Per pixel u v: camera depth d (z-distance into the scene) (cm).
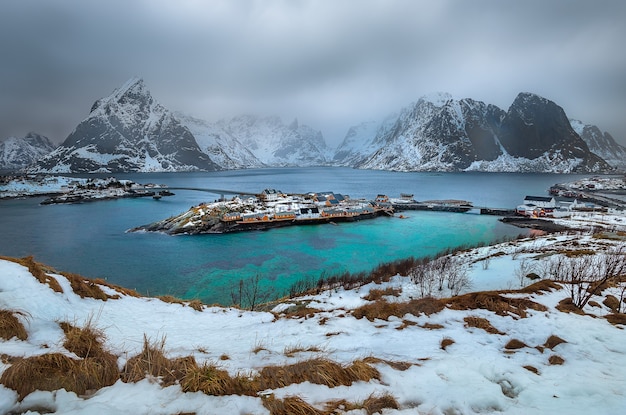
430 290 3103
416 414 599
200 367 719
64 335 891
